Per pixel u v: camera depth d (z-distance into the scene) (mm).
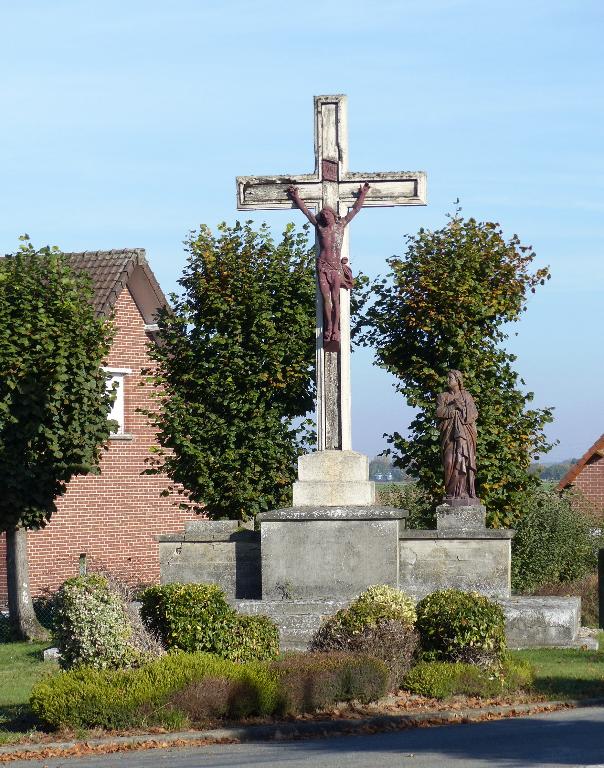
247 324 26188
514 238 26688
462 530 21578
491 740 13758
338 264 21906
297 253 26516
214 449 25984
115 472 34562
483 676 16609
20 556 25859
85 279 26109
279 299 26234
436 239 26672
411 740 13930
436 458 26312
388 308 26594
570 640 20609
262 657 17281
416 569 21688
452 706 15859
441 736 14141
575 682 17531
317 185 22234
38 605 29469
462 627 16953
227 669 15180
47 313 25203
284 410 26266
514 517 26344
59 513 33031
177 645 16906
